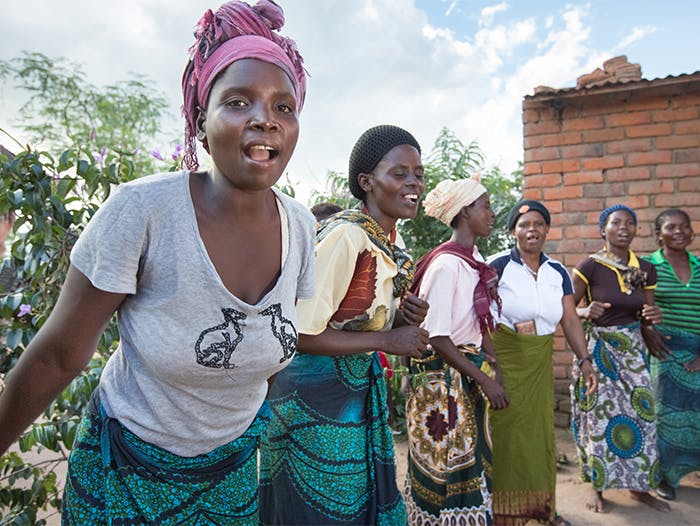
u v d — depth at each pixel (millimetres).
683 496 3424
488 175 6312
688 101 4367
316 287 1644
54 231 2211
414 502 2498
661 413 3514
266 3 1106
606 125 4566
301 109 1208
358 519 1721
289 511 1712
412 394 2533
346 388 1749
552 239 4691
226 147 1020
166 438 1182
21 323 2166
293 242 1256
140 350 1093
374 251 1771
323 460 1688
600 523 3055
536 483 2789
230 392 1192
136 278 1078
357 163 2006
